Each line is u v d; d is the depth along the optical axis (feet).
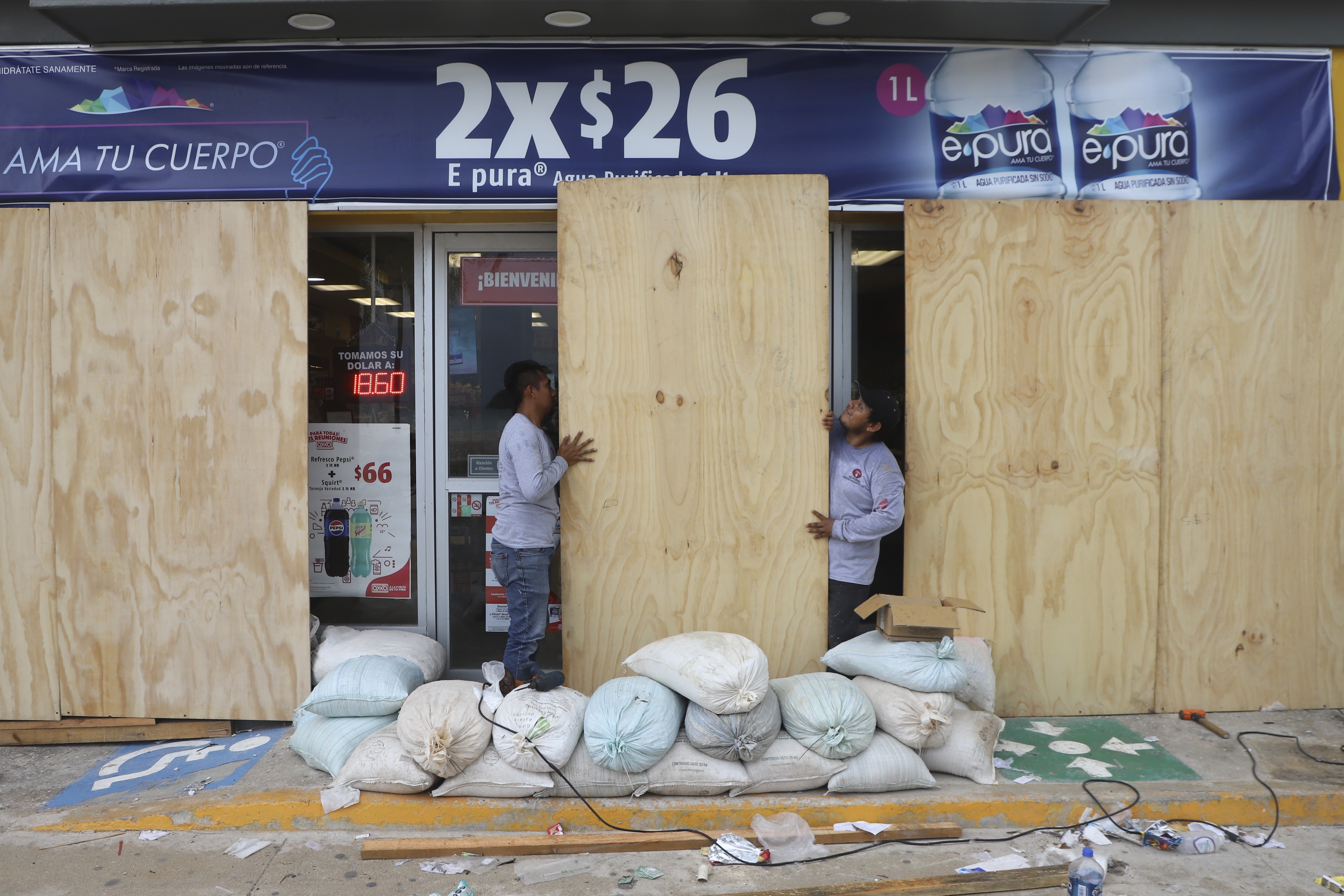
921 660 12.80
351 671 13.43
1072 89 15.31
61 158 15.20
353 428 16.39
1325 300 15.39
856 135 15.25
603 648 14.93
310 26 14.61
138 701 15.19
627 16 14.43
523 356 16.37
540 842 11.65
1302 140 15.55
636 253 14.65
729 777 12.24
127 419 15.02
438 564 16.46
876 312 16.29
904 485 14.70
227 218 14.93
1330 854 11.59
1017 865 11.24
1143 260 15.19
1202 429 15.35
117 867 11.25
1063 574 15.33
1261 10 15.31
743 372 14.73
